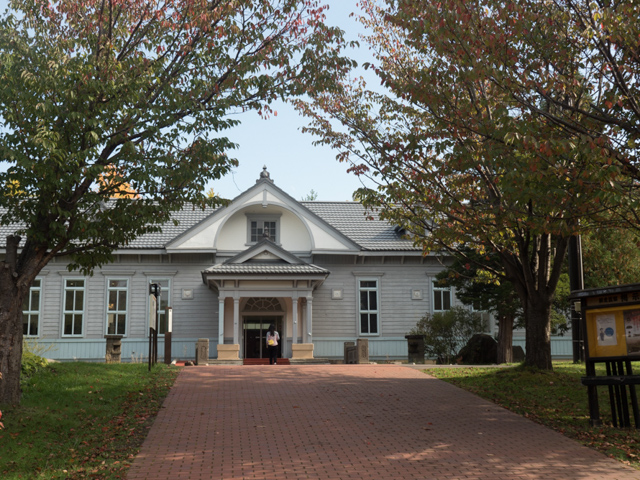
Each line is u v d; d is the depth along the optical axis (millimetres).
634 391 11000
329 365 21062
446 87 12352
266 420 11867
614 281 23547
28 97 11336
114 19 13633
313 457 9312
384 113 15531
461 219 14164
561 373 16234
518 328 30406
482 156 12203
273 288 27500
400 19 12109
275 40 14250
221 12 13586
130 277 29656
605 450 9617
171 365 20484
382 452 9602
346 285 30469
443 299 30781
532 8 11781
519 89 11562
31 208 12055
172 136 13430
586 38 11344
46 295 29094
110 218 12977
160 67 13547
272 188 30047
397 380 16984
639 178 10570
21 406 11766
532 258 16969
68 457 9180
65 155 11320
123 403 13172
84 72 11969
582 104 13203
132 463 8992
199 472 8555
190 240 29250
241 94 14047
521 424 11508
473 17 11281
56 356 28625
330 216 33156
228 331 29266
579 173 10328
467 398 14156
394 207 16641
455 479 8258
